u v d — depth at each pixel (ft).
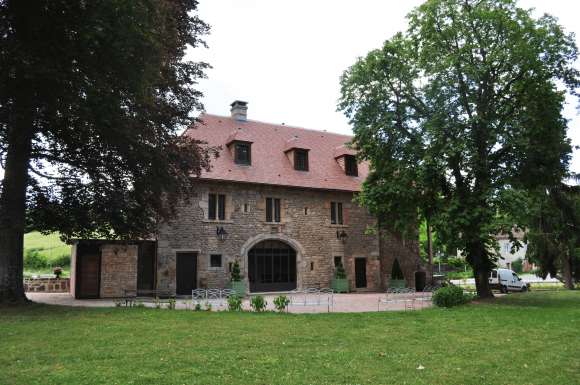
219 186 83.61
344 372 22.81
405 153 68.39
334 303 64.85
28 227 54.03
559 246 97.35
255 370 22.61
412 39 70.18
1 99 40.70
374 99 69.97
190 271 79.46
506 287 101.60
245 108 100.68
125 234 56.44
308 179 92.94
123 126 43.55
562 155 66.03
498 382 22.08
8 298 45.62
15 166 47.39
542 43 62.44
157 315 40.55
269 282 87.20
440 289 58.80
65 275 112.06
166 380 20.49
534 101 63.67
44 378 20.43
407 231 71.82
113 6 38.04
